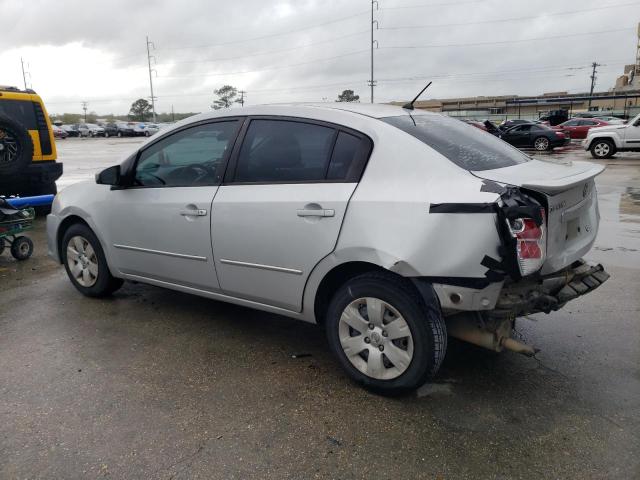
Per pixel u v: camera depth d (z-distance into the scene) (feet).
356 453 8.75
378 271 10.25
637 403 10.09
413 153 9.96
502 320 9.81
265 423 9.60
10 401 10.37
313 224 10.55
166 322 14.25
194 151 12.91
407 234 9.44
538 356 12.00
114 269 14.94
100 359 12.14
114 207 14.38
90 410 10.05
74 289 17.06
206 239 12.38
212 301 15.83
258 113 12.04
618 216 28.09
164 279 13.84
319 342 13.00
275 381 11.10
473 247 8.96
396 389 10.18
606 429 9.29
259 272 11.66
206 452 8.80
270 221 11.17
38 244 23.94
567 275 10.28
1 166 25.48
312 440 9.10
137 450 8.87
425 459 8.58
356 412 9.92
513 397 10.34
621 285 16.69
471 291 9.16
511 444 8.92
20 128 26.07
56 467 8.46
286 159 11.34
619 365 11.55
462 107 257.34
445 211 9.16
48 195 30.35
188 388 10.84
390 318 10.17
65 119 349.41
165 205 13.12
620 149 62.69
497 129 93.20
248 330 13.71
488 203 8.87
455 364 11.69
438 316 9.63
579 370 11.35
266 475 8.26
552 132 82.12
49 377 11.30
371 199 9.90
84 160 78.95
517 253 8.84
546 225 9.35
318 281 10.79
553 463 8.43
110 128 197.47
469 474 8.22
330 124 10.96
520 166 10.77
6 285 17.61
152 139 13.80
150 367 11.74
